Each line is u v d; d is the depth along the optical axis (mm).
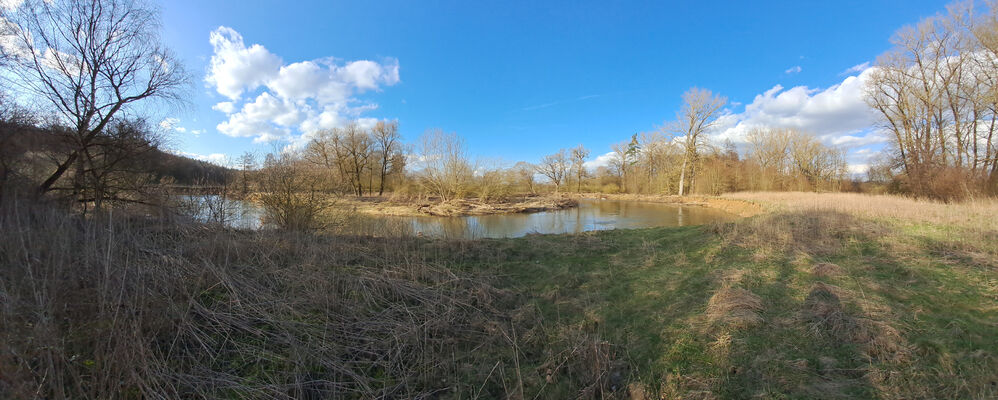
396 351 3594
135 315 3135
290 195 8539
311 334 3717
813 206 13727
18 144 7117
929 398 2551
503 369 3354
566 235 9938
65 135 7992
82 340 2945
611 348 3602
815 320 3770
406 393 3037
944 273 5059
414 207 27328
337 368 3230
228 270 4852
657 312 4371
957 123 17672
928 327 3490
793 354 3229
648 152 47000
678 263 6492
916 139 19250
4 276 3598
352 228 9570
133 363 2701
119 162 8891
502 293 5207
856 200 16172
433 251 7551
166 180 9180
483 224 18828
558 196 40406
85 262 3928
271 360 3303
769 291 4750
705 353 3369
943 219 9328
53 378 2459
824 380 2859
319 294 4441
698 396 2801
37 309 2963
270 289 4617
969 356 2951
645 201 39594
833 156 35812
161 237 5812
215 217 7676
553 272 6191
